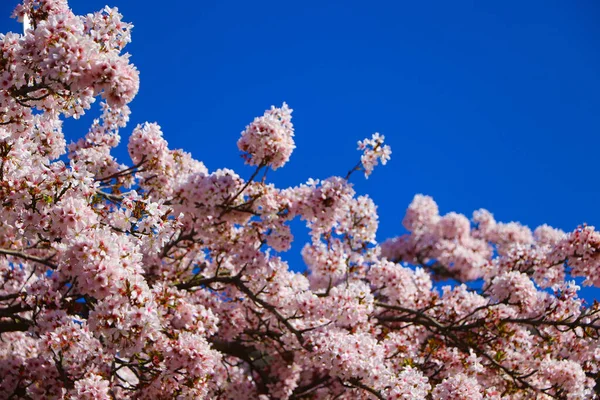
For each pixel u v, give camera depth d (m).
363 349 8.12
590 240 9.84
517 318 10.73
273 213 9.76
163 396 7.63
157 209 6.69
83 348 7.02
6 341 10.98
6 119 6.98
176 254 11.66
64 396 7.20
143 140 9.22
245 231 10.44
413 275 11.48
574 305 10.27
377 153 9.57
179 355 7.38
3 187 6.56
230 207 9.77
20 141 7.02
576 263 10.04
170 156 9.87
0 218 6.82
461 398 8.02
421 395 7.89
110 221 6.88
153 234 6.72
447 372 9.91
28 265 10.80
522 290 10.05
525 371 10.32
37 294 7.06
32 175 6.72
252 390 11.54
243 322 11.06
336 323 9.27
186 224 10.35
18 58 6.02
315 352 8.24
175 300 8.55
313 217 9.98
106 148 9.95
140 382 7.76
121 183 9.43
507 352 10.46
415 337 11.13
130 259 6.43
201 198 9.59
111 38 6.45
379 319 10.88
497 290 10.27
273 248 10.42
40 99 6.41
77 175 6.73
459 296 11.02
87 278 6.22
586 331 9.87
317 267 10.58
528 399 10.28
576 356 10.66
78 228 6.48
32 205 6.62
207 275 11.95
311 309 9.37
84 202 6.63
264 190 9.74
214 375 9.84
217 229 10.20
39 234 6.83
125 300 6.41
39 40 5.92
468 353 10.45
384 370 8.06
